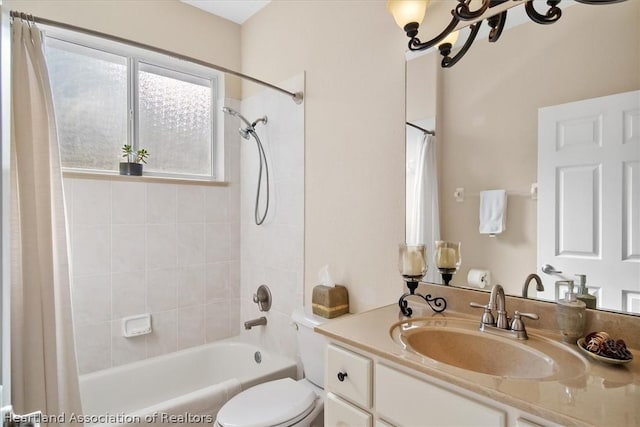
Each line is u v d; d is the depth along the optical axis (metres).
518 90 1.22
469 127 1.34
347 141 1.81
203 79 2.69
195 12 2.54
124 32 2.24
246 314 2.67
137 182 2.26
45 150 1.48
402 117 1.56
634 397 0.73
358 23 1.75
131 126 2.34
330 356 1.16
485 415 0.78
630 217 1.00
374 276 1.68
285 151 2.24
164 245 2.38
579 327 1.01
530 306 1.18
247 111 2.65
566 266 1.12
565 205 1.12
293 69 2.18
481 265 1.31
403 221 1.55
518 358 1.03
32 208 1.42
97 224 2.12
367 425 1.02
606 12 1.04
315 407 1.56
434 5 1.43
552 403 0.71
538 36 1.17
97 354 2.12
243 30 2.72
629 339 1.00
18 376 1.37
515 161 1.23
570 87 1.10
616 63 1.02
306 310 1.89
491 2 1.24
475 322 1.23
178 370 2.33
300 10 2.13
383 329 1.16
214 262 2.61
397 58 1.58
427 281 1.46
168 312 2.39
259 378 1.95
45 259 1.45
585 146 1.08
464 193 1.36
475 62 1.32
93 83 2.22
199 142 2.67
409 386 0.92
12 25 1.42
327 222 1.94
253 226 2.59
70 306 1.54
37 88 1.47
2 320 0.64
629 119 1.00
